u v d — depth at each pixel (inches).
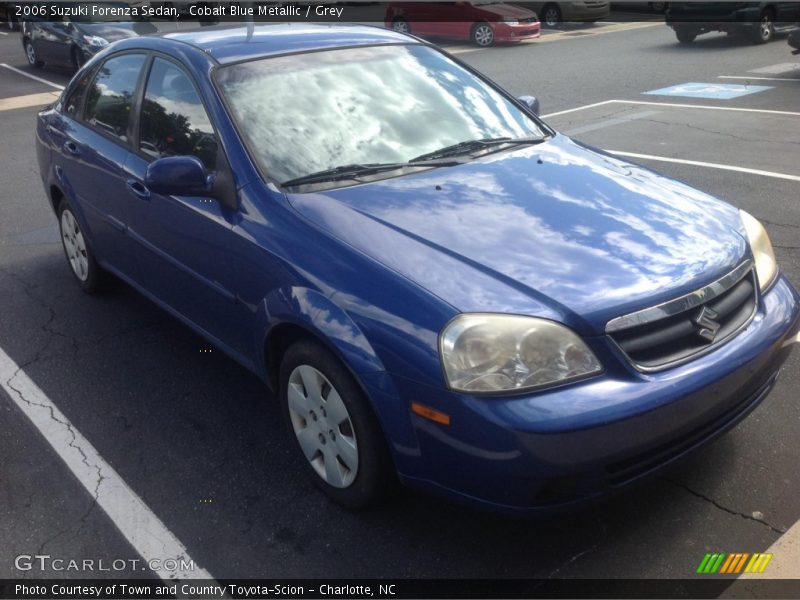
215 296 143.0
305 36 165.3
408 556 115.7
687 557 112.3
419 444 107.0
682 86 494.3
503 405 99.7
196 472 136.2
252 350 136.9
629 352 104.9
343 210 124.5
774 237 229.9
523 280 108.2
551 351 101.8
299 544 119.0
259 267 127.2
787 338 121.3
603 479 103.2
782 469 129.2
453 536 119.0
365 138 144.2
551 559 113.7
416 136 147.7
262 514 125.5
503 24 715.4
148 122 161.9
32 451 143.3
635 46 700.0
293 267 120.9
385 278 111.2
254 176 133.6
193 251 145.0
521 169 139.9
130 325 190.2
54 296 208.2
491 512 106.0
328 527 122.0
